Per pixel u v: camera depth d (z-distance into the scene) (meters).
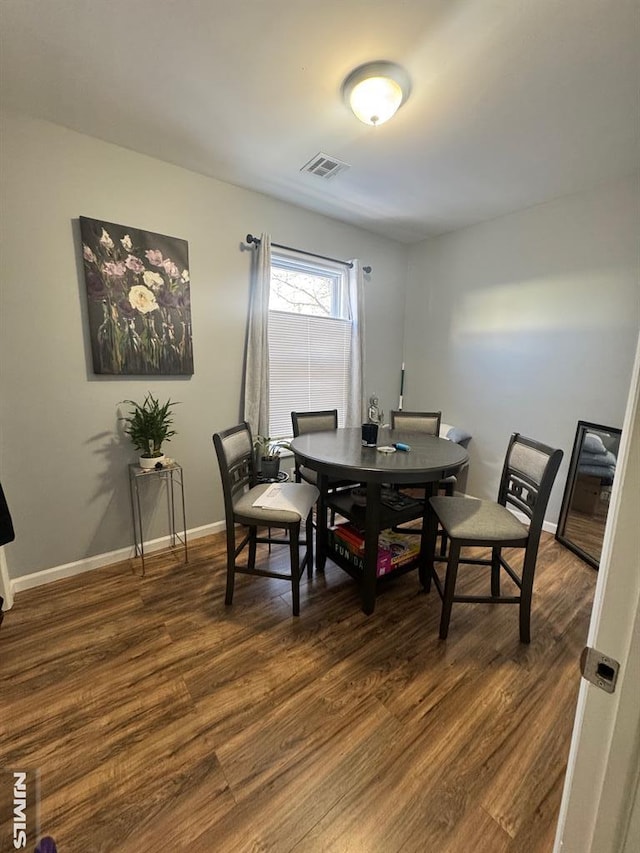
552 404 2.98
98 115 1.94
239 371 2.90
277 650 1.71
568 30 1.40
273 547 2.70
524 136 2.08
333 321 3.47
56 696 1.46
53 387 2.14
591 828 0.54
